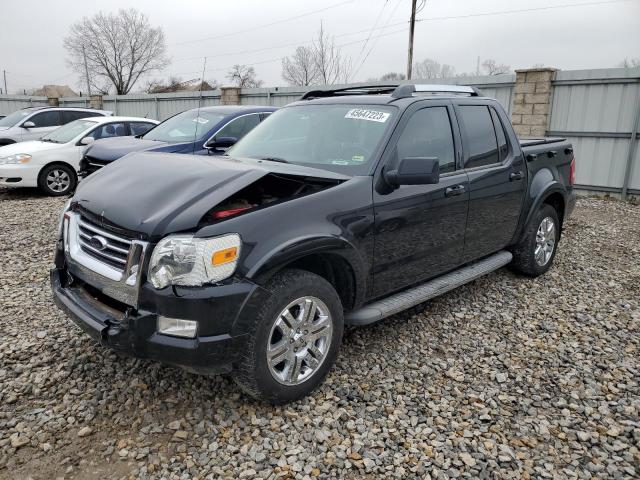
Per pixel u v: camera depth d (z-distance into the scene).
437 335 4.18
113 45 47.72
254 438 2.88
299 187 3.56
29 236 6.91
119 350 2.84
